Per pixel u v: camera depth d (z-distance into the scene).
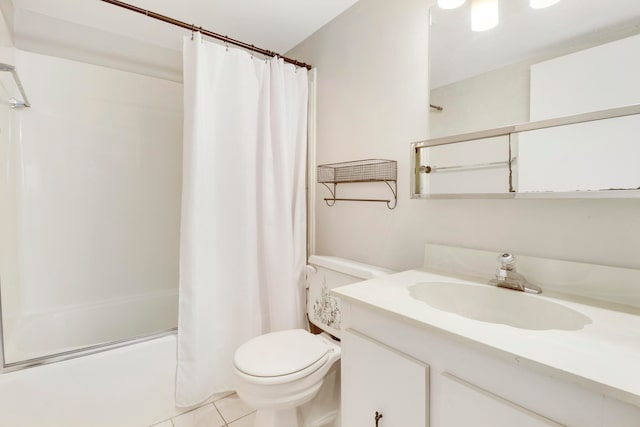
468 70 1.21
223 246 1.66
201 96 1.54
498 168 1.12
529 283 1.04
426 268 1.37
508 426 0.66
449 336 0.74
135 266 2.23
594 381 0.53
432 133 1.35
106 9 1.84
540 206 1.06
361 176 1.69
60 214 1.96
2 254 1.46
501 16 1.12
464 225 1.27
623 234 0.91
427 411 0.82
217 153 1.64
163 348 1.53
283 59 1.88
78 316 1.97
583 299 0.94
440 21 1.31
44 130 1.91
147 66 2.24
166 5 1.75
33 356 1.48
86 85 2.03
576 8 0.95
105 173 2.11
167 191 2.34
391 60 1.53
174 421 1.51
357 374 1.02
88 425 1.36
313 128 2.03
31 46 1.87
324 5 1.75
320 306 1.70
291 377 1.15
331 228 1.92
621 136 0.86
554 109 0.99
